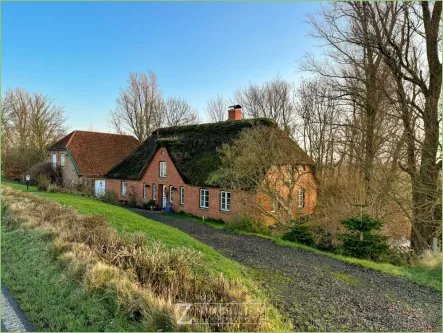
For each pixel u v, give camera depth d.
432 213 14.29
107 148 35.78
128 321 4.84
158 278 6.18
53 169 33.62
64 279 6.09
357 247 12.62
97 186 31.83
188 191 23.59
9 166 40.75
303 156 22.61
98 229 8.85
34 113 44.09
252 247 13.20
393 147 16.22
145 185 27.55
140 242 8.32
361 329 6.34
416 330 6.48
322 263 11.25
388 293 8.68
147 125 46.28
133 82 45.56
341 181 20.45
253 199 18.67
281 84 42.75
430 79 14.98
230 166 20.73
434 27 14.94
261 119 23.69
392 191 15.59
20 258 7.61
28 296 5.72
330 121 24.16
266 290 7.96
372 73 17.33
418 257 12.90
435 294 8.86
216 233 16.42
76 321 4.86
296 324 6.26
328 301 7.68
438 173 14.35
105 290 5.44
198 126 27.98
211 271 8.05
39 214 11.18
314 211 23.14
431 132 14.28
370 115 17.95
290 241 15.13
